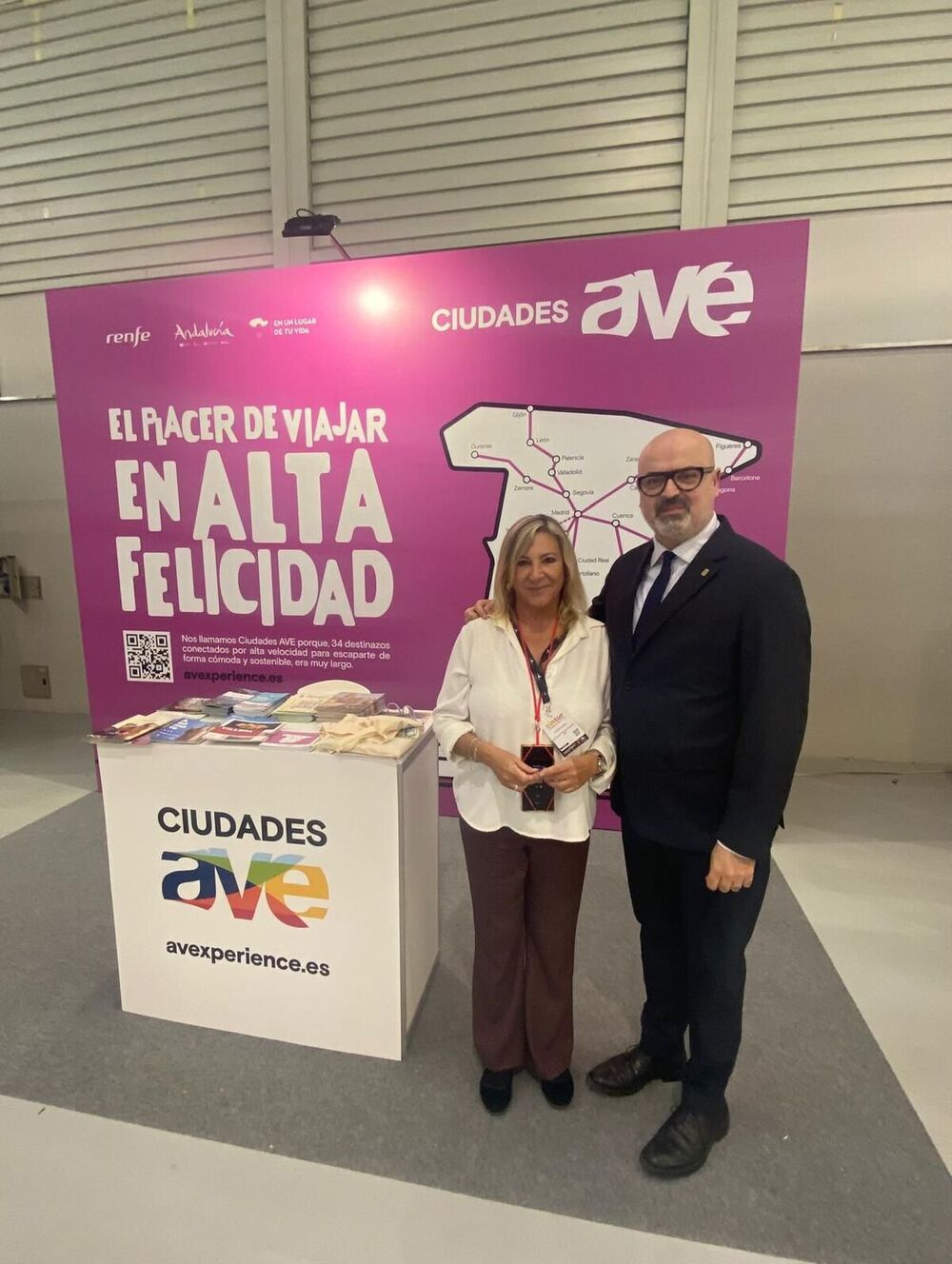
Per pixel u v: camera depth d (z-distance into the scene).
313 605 3.00
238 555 3.03
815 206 3.23
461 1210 1.30
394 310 2.71
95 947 2.14
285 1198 1.33
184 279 2.87
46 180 4.05
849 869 2.57
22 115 4.00
